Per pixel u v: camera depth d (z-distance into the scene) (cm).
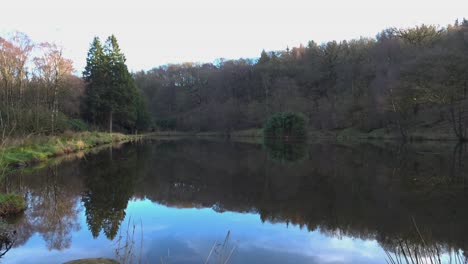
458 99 2873
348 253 529
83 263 435
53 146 1867
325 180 1139
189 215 748
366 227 648
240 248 553
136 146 2920
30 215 729
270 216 732
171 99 8012
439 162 1505
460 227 631
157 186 1073
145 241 584
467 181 1055
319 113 4953
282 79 6203
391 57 4803
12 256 518
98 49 4000
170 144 3344
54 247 555
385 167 1404
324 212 755
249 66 7288
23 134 1711
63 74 2830
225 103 6531
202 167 1514
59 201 859
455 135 3002
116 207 813
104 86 3984
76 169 1394
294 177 1216
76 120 3316
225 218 724
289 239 594
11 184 1063
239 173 1332
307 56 7125
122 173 1323
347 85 5609
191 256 518
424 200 834
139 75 8631
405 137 3372
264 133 4394
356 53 6262
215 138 5016
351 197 886
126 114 4197
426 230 620
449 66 2816
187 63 8931
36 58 2606
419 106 3547
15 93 2398
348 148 2506
